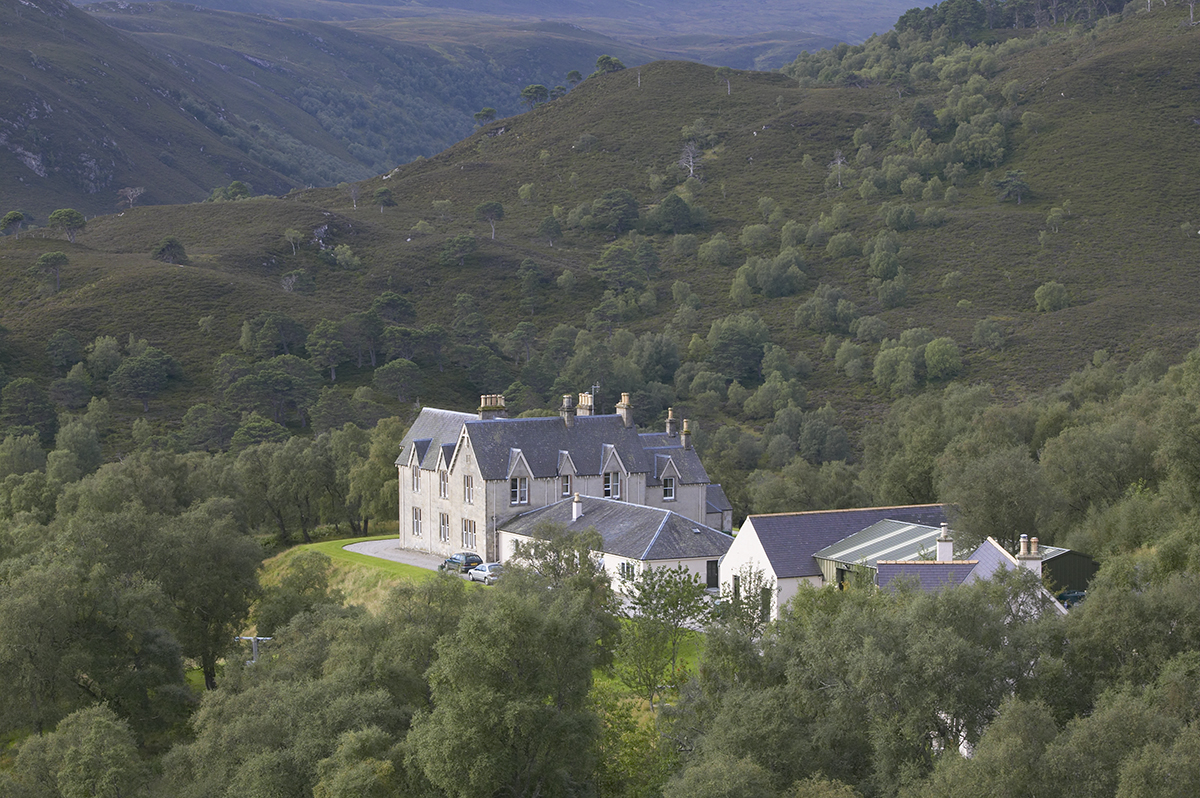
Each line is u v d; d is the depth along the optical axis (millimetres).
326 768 43156
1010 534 68125
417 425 104438
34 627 57531
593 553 67688
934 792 32594
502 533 89188
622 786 47094
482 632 43125
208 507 85812
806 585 50562
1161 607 38844
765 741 37625
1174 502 66438
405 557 96062
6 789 47438
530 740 43062
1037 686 37438
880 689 36375
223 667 67375
